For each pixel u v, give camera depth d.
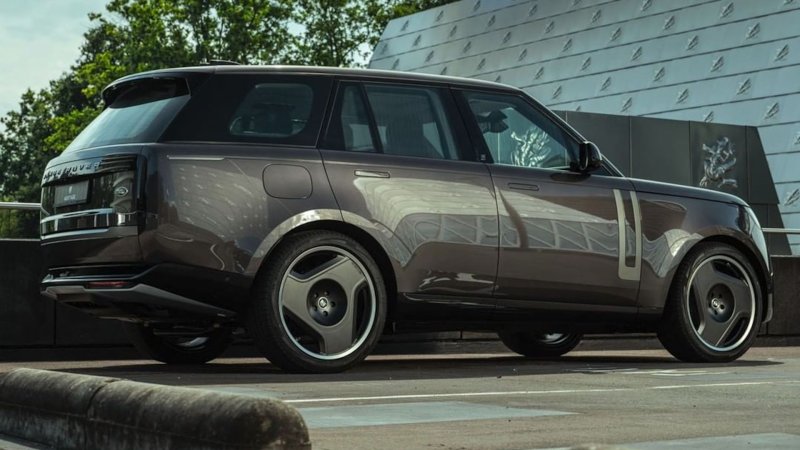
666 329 7.96
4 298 8.20
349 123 6.89
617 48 42.00
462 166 7.15
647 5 42.12
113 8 55.84
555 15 45.25
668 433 3.87
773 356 9.15
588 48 43.00
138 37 56.38
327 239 6.62
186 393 2.94
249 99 6.66
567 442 3.62
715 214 8.09
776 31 37.53
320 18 62.97
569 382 6.07
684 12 40.72
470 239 7.06
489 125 7.39
